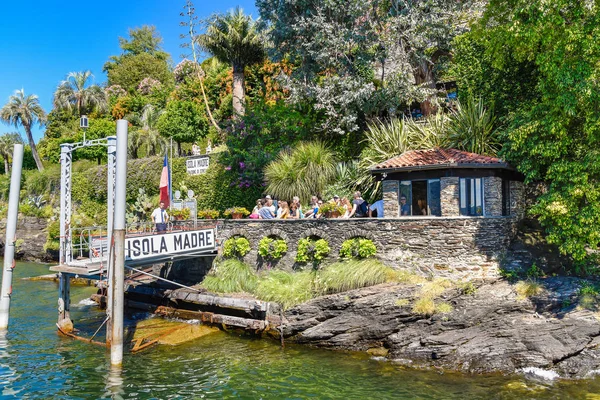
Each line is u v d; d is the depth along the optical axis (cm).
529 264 1334
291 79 2109
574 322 1131
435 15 1891
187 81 3856
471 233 1337
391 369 1120
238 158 2308
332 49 1966
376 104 1986
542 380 1018
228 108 3381
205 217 1964
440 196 1421
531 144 1307
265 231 1658
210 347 1301
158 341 1335
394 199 1502
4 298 1484
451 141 1680
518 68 1648
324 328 1292
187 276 1855
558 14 1212
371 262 1425
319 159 1905
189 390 998
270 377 1071
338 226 1513
